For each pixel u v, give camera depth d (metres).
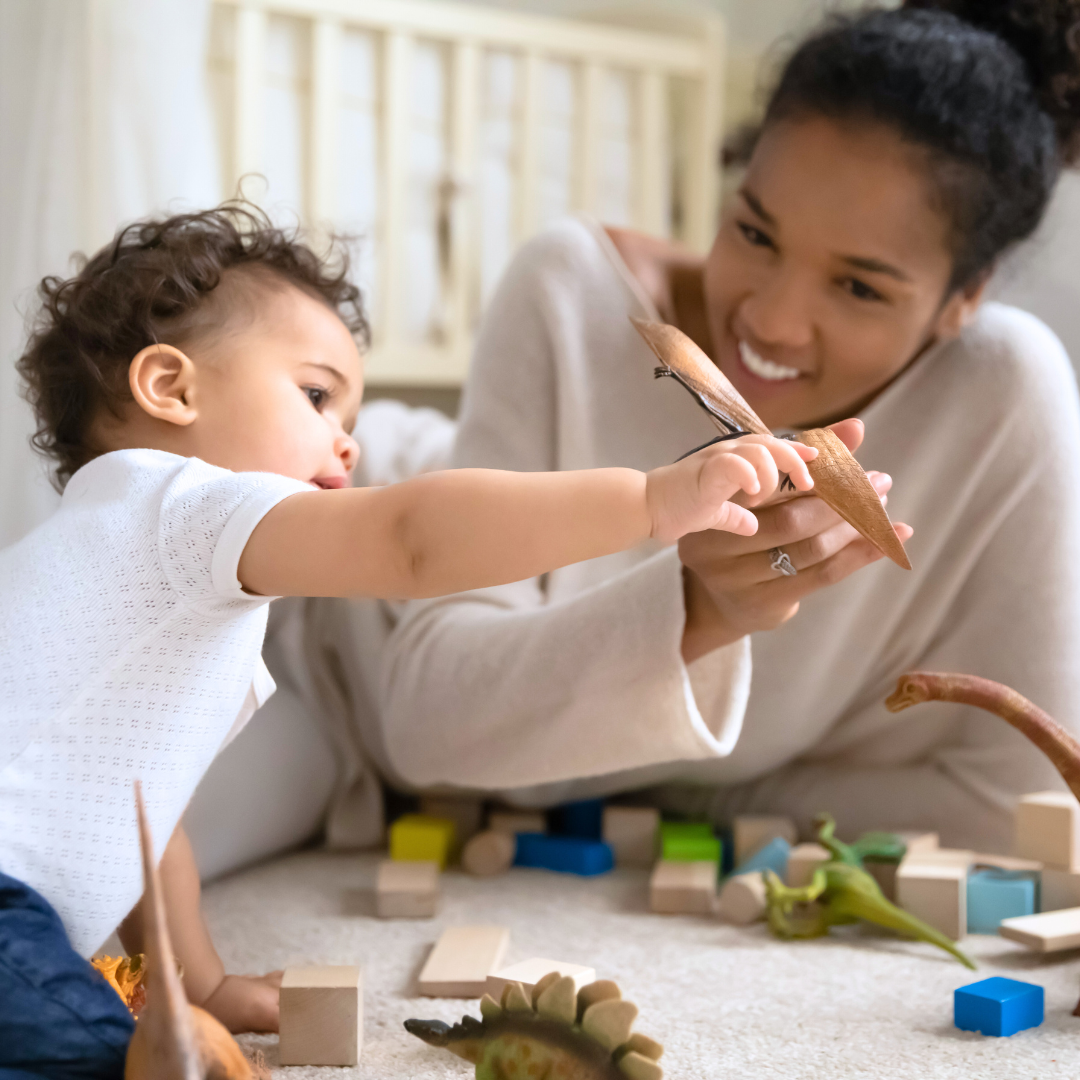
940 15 1.07
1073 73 1.06
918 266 0.98
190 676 0.66
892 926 0.91
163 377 0.76
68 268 1.29
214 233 0.86
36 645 0.64
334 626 1.27
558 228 1.22
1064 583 1.12
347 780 1.23
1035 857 0.98
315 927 0.95
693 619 0.88
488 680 0.98
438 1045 0.62
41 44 1.32
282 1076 0.67
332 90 2.03
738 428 0.61
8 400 1.23
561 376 1.16
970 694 0.75
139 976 0.69
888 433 1.10
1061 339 1.85
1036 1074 0.67
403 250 2.15
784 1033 0.74
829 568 0.75
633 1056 0.55
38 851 0.62
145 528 0.64
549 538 0.57
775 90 1.09
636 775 1.20
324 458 0.79
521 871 1.15
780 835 1.13
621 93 2.34
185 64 1.35
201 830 1.04
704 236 2.41
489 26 2.17
